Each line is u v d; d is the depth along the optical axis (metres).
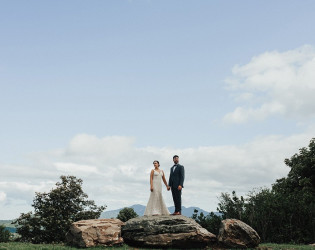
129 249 16.48
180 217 17.95
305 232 24.86
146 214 18.95
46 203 38.16
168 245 17.00
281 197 27.33
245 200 27.78
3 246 16.98
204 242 17.50
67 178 40.94
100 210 40.69
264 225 25.14
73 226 17.67
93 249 15.91
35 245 17.80
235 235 17.56
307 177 39.03
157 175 19.25
